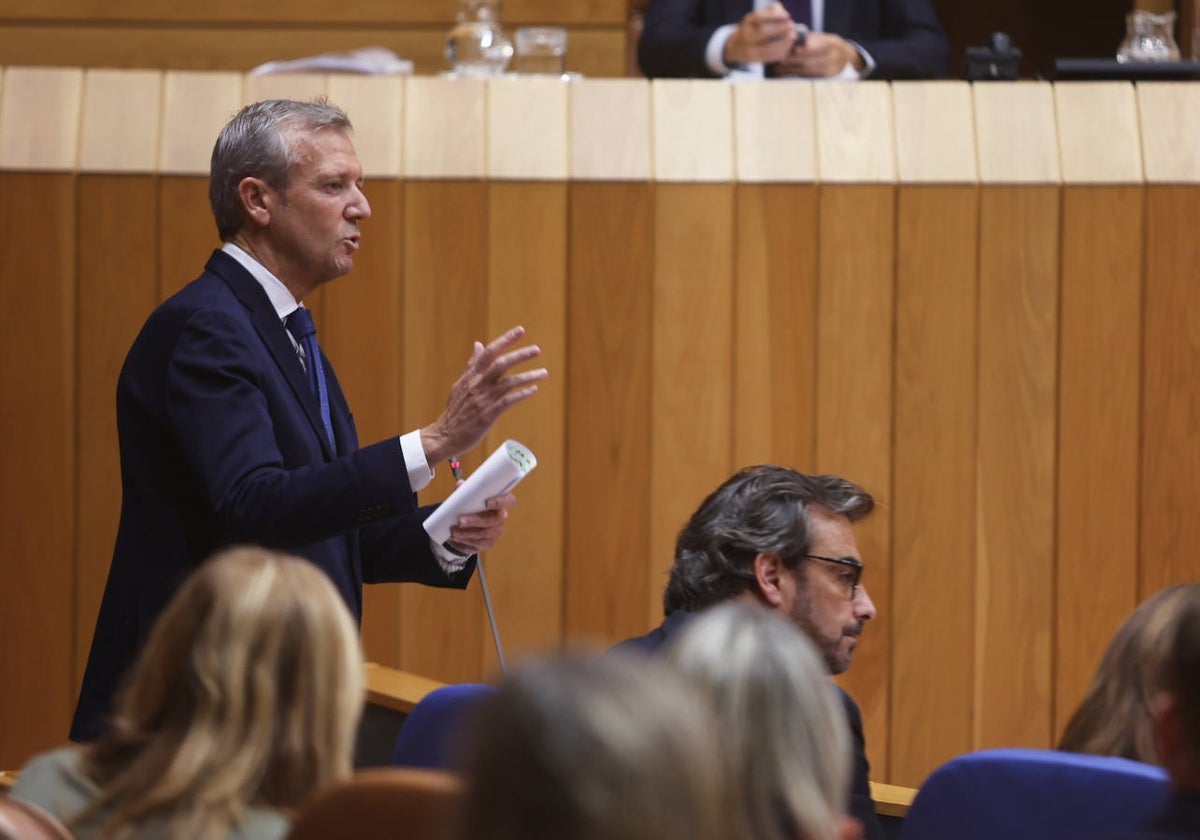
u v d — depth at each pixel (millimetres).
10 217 11242
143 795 4535
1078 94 11547
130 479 7410
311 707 4641
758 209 11406
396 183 11375
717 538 6891
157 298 11305
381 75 11812
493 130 11469
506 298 11406
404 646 11430
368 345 11406
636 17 14938
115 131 11352
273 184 7586
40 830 4445
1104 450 11391
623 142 11461
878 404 11406
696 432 11422
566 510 11422
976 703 11367
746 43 12250
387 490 6887
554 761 2773
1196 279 11383
